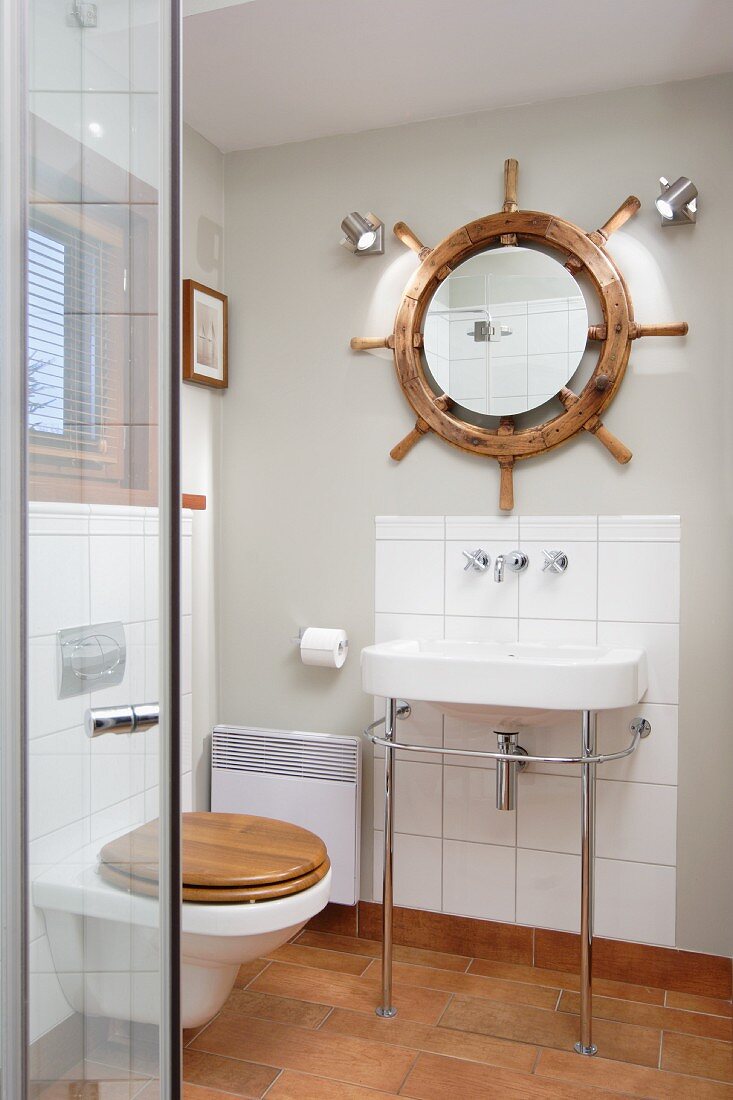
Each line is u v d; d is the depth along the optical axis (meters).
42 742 0.46
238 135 2.72
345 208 2.70
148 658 0.53
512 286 2.49
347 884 2.60
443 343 2.56
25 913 0.45
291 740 2.66
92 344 0.49
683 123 2.37
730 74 2.32
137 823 0.52
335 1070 1.96
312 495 2.74
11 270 0.44
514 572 2.51
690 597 2.36
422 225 2.61
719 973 2.32
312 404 2.73
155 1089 0.54
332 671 2.71
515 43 2.21
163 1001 0.55
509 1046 2.07
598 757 2.06
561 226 2.41
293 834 2.07
